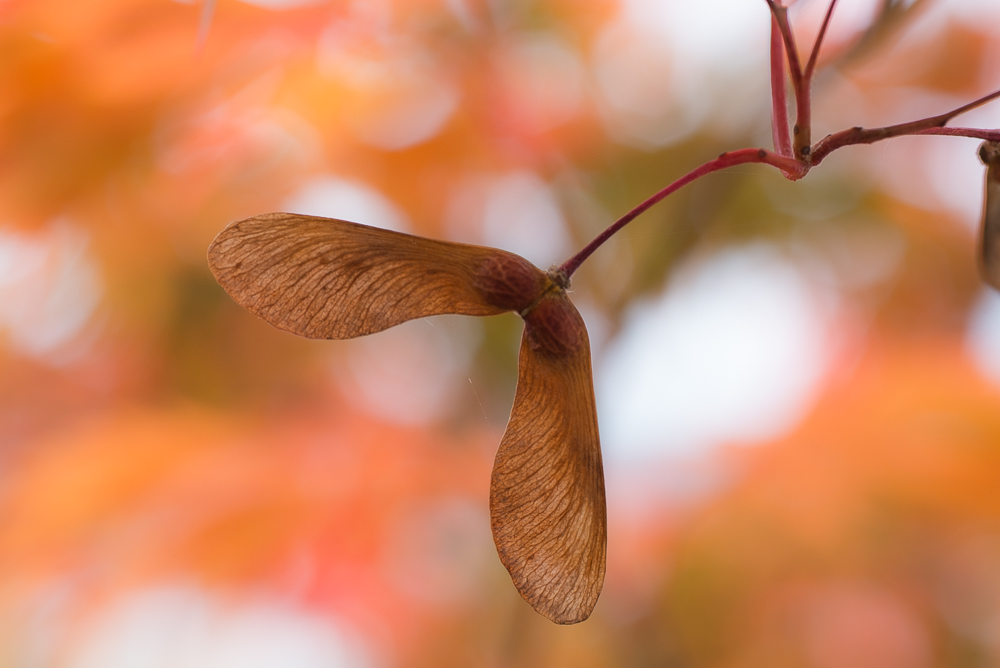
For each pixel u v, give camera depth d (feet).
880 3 0.91
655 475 1.08
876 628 0.95
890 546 0.98
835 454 1.03
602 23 1.10
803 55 1.01
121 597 0.94
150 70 0.91
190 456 1.01
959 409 1.02
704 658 0.97
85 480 0.98
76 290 1.07
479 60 1.08
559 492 0.68
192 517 0.97
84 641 0.92
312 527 0.99
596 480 0.68
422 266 0.68
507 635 0.99
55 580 0.95
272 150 1.05
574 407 0.68
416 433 1.10
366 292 0.68
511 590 1.00
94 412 1.09
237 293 0.67
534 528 0.67
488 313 0.68
